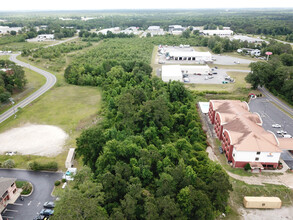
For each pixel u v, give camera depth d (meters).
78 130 98.06
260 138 74.31
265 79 136.12
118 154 68.19
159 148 79.00
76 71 158.75
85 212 42.72
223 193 55.09
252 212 59.47
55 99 129.12
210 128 99.19
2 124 101.75
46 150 84.25
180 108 104.19
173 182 56.72
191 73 171.25
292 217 58.09
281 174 72.19
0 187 59.56
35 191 64.81
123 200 52.22
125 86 138.25
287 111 114.81
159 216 48.03
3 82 126.88
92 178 60.97
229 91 138.50
